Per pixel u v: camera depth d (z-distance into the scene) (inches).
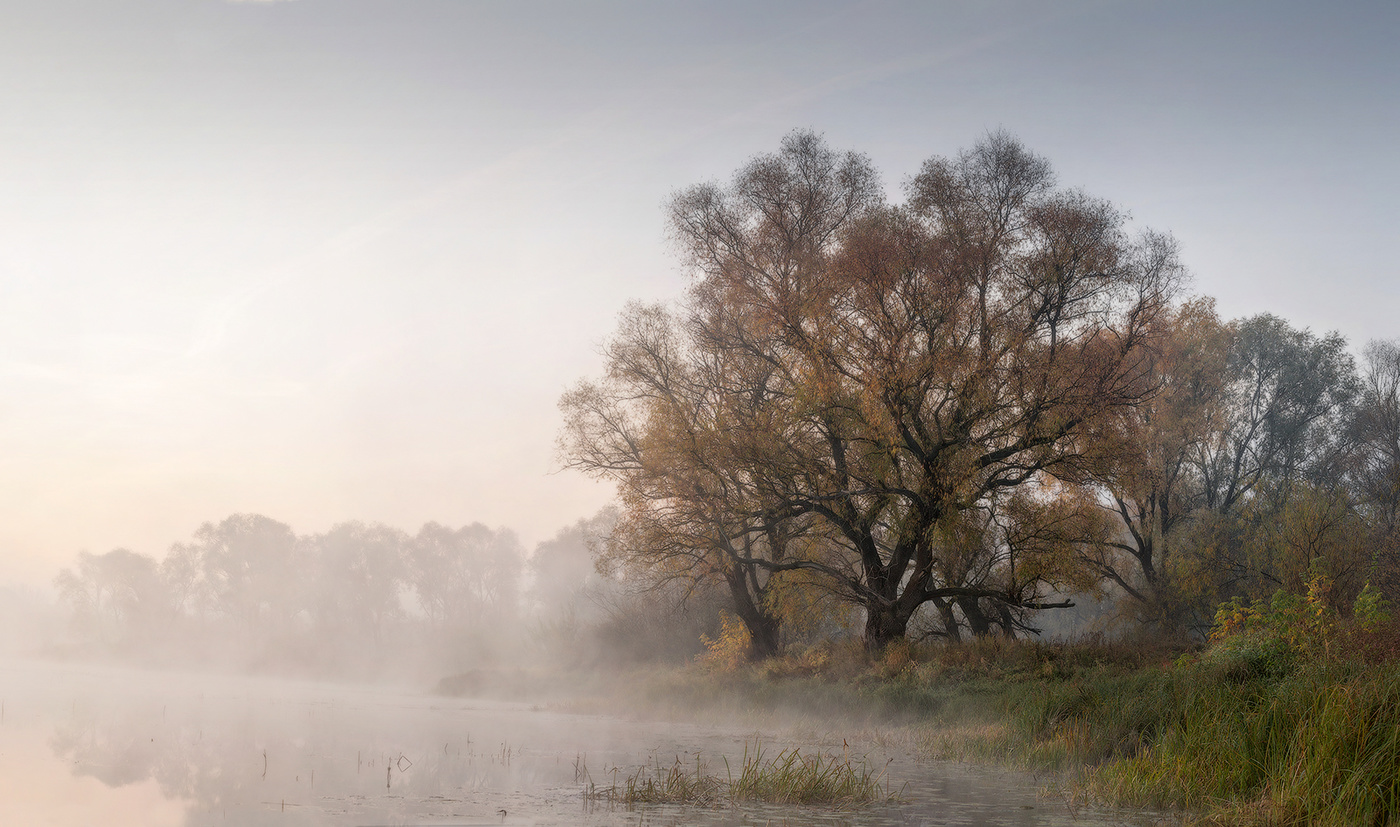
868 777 441.1
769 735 738.8
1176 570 1272.1
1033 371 958.4
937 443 987.9
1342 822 291.0
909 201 1079.6
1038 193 1055.6
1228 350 1435.8
